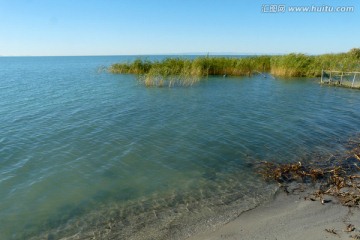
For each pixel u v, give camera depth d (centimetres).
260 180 832
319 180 827
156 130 1327
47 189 786
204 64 3838
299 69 3712
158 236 576
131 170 905
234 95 2345
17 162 962
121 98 2173
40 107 1844
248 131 1312
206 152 1057
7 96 2288
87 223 632
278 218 625
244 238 552
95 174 877
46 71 5812
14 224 633
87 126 1388
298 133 1280
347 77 3127
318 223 598
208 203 706
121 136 1238
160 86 2841
